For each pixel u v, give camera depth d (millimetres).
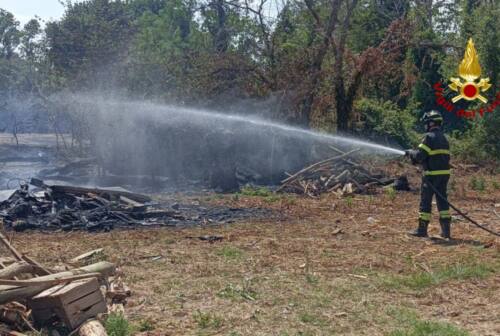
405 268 8492
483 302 7004
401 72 24547
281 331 6062
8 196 13891
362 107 25766
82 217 11977
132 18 31516
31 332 5922
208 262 8867
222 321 6344
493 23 26000
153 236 10820
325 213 13555
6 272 6293
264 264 8711
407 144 25984
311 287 7566
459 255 9234
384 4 28094
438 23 29125
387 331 6070
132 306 6879
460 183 19750
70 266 7820
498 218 12805
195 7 30156
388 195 16359
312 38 23266
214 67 21516
